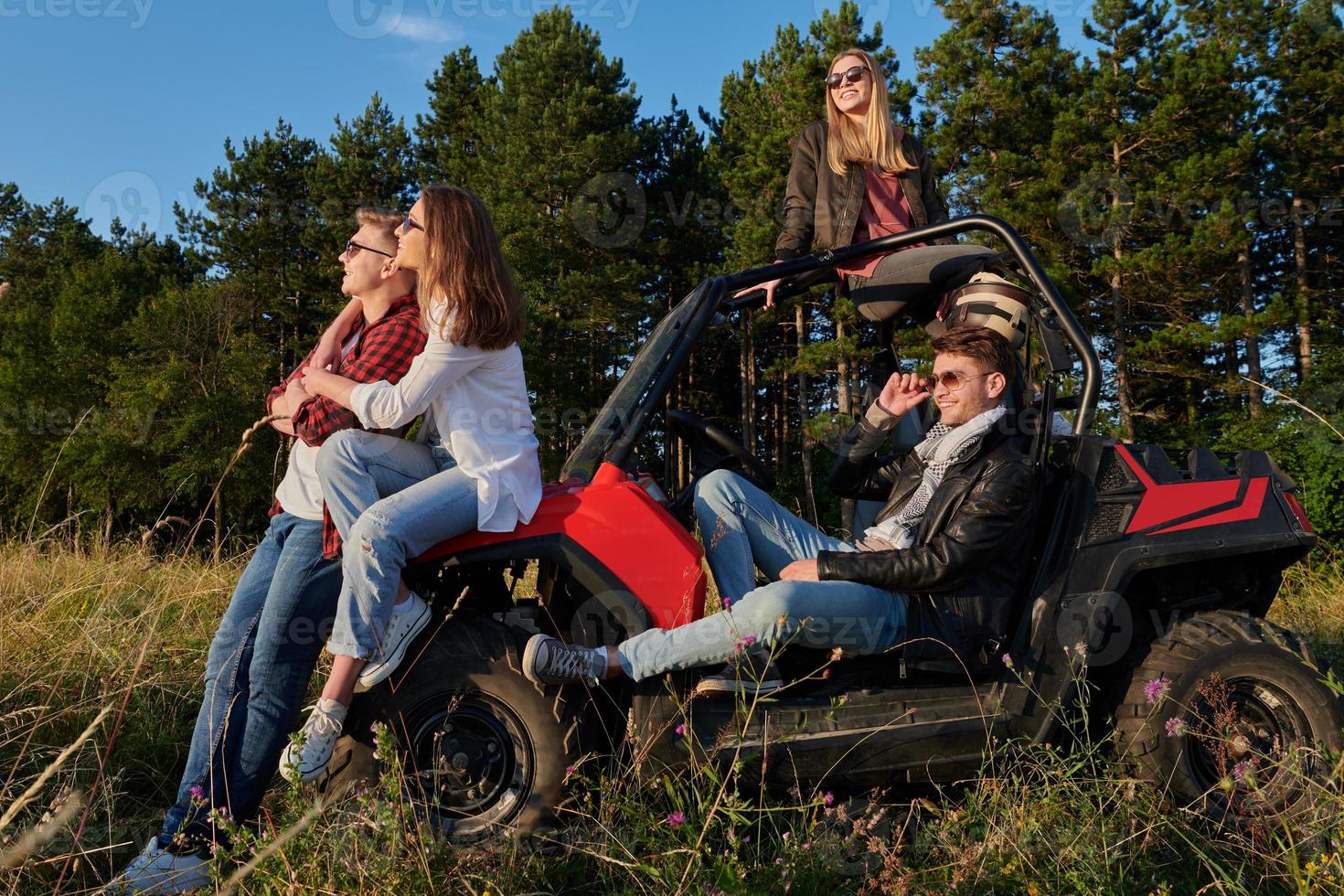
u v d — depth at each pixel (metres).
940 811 2.29
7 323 26.16
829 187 3.50
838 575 2.36
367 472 2.28
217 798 2.20
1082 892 1.91
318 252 26.64
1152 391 19.55
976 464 2.47
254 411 21.14
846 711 2.37
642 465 2.84
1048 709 2.39
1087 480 2.53
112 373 23.66
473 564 2.36
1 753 2.56
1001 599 2.45
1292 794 2.33
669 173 25.16
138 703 2.92
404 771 2.20
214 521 5.42
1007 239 2.73
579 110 21.05
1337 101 18.38
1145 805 2.31
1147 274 15.66
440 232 2.27
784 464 23.52
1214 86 16.09
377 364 2.38
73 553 5.16
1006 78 16.95
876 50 19.66
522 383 2.42
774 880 1.95
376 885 1.84
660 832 2.08
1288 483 2.75
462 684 2.23
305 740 2.12
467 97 28.80
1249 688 2.48
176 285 29.38
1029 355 2.94
